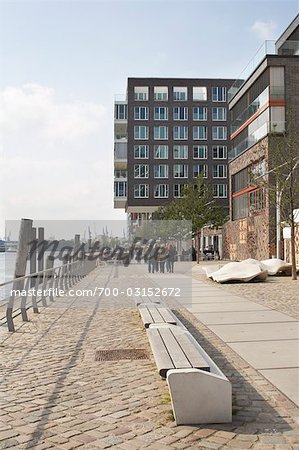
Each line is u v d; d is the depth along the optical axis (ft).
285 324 32.48
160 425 15.07
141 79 268.21
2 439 14.21
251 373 20.67
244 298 48.57
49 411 16.53
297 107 126.93
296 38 146.20
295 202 78.84
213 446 13.46
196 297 50.39
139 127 267.39
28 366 22.75
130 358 23.99
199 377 15.25
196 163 268.62
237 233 154.61
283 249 111.45
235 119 165.27
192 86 269.85
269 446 13.41
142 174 266.36
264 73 131.85
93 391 18.69
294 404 16.75
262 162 113.29
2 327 34.22
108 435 14.37
